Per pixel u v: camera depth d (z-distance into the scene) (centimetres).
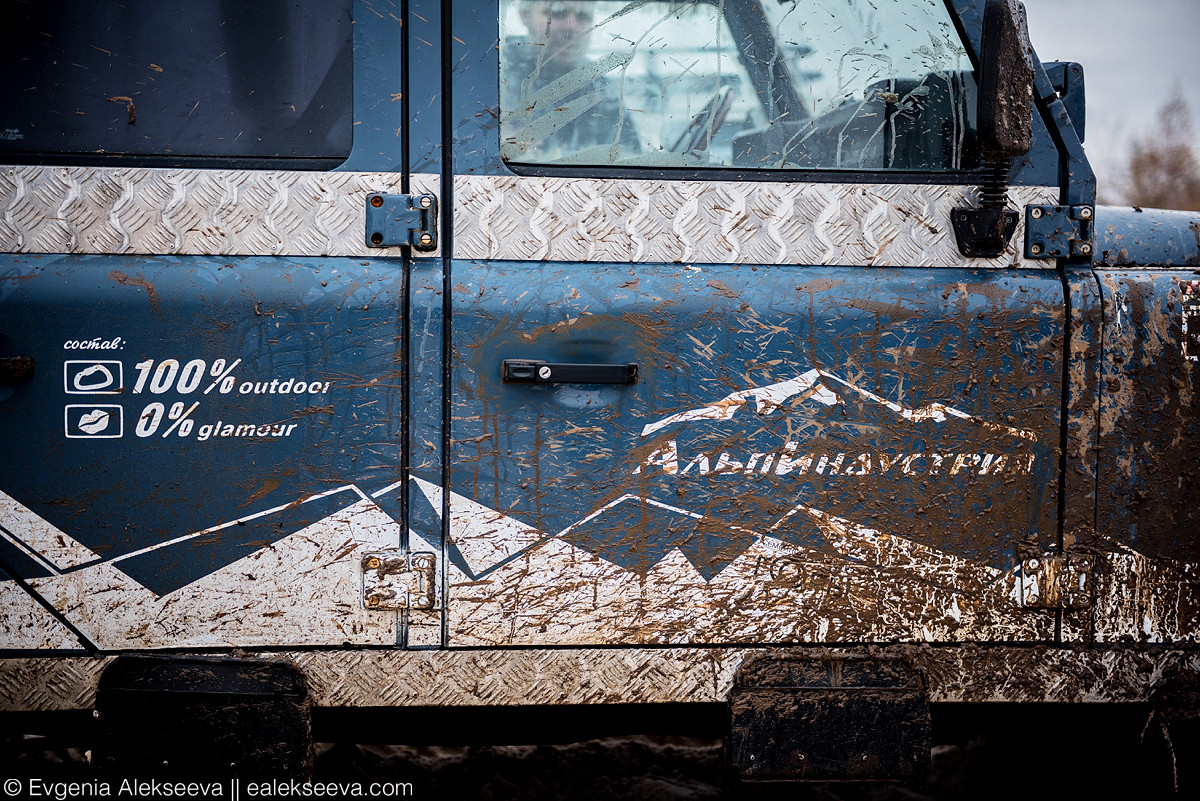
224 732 182
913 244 194
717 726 205
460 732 202
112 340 178
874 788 262
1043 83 196
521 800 252
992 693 194
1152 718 199
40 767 241
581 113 191
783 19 197
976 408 191
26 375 176
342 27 186
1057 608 194
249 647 182
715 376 186
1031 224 195
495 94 188
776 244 192
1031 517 193
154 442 180
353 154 185
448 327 182
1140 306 195
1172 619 197
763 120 196
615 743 286
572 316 184
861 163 198
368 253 185
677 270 189
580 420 184
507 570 184
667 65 194
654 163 193
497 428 183
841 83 198
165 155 183
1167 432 196
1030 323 192
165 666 181
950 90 199
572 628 186
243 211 183
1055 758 243
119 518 179
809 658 190
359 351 181
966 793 257
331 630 183
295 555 182
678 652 188
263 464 181
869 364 189
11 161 181
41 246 181
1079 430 193
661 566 187
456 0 188
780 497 188
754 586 188
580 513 185
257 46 185
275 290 181
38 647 180
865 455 189
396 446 182
